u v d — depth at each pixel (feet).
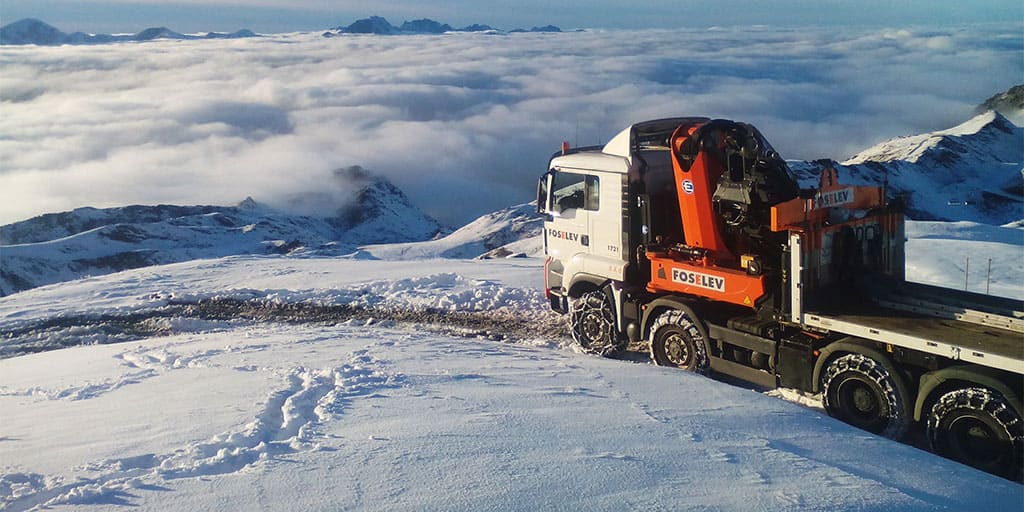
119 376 29.78
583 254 36.86
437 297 50.80
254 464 17.67
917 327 23.95
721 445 19.71
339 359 31.01
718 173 30.68
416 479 16.47
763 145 31.19
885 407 23.95
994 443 21.45
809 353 26.35
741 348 29.14
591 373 28.68
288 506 15.08
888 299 26.58
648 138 34.78
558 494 15.71
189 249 463.42
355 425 20.90
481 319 45.91
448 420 21.31
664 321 31.86
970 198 371.76
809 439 21.16
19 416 23.58
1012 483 19.30
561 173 37.99
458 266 67.26
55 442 20.06
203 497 15.64
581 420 21.59
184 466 17.65
